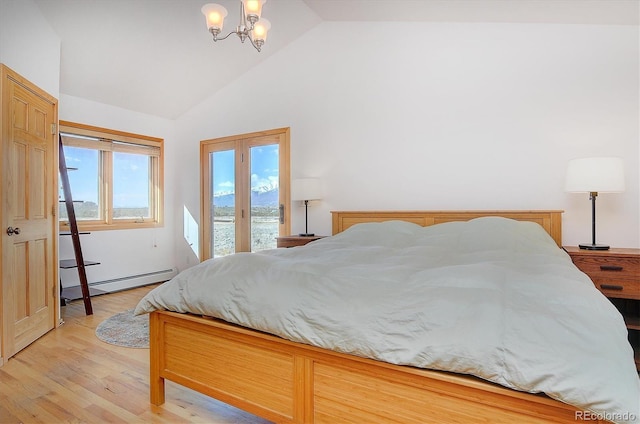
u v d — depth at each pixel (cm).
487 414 106
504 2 263
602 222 270
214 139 449
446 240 244
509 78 296
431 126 323
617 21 261
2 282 222
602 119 269
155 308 176
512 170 295
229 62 396
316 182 354
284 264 168
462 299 118
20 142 243
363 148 350
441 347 108
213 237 456
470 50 309
